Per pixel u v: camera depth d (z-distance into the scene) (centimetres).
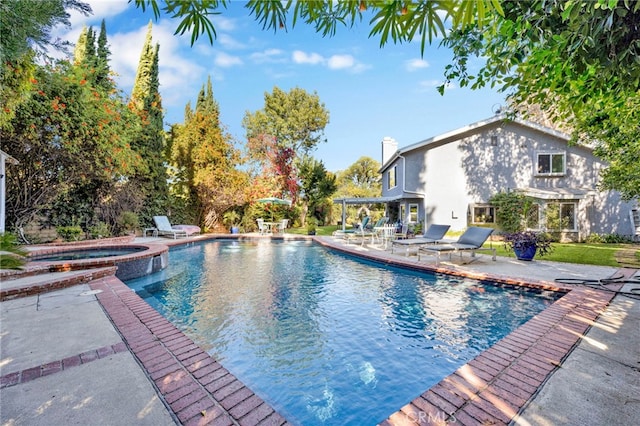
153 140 1758
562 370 284
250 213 2280
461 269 785
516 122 1658
